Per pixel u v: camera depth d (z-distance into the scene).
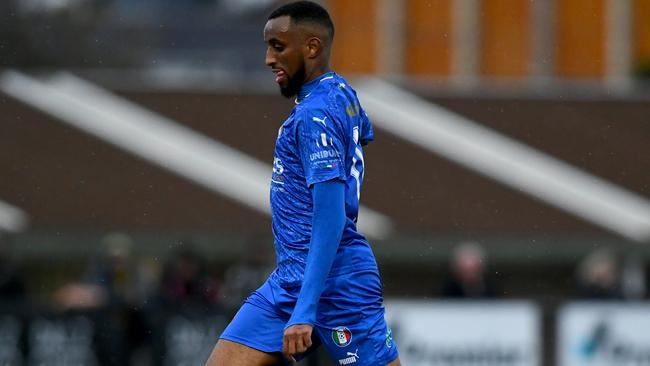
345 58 112.00
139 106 97.62
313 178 20.28
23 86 100.25
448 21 112.31
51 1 152.25
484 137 94.12
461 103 99.31
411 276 79.19
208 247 78.25
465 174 88.38
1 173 86.81
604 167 91.31
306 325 19.92
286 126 20.94
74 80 102.31
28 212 82.12
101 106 97.44
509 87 111.94
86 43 153.50
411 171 88.19
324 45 21.05
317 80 21.05
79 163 88.75
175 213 82.50
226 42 176.50
